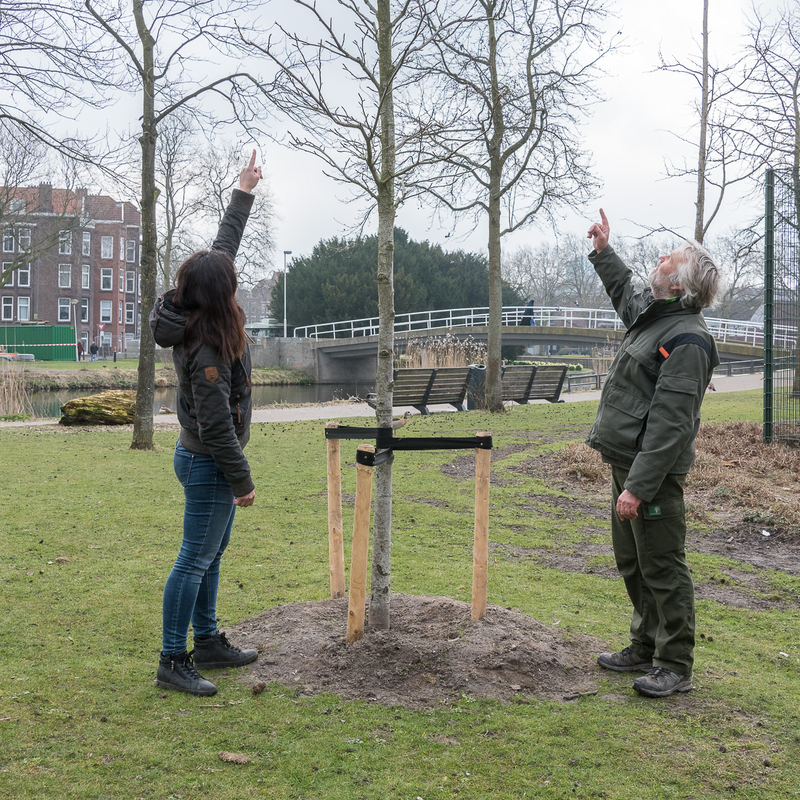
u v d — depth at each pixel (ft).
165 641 9.89
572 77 46.32
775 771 8.14
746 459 27.94
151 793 7.38
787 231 30.27
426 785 7.66
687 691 10.17
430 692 9.84
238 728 8.79
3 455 31.04
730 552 18.72
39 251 105.60
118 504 21.75
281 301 181.88
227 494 10.06
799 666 11.39
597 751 8.45
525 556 17.74
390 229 10.96
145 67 31.68
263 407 61.72
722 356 101.24
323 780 7.72
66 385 105.50
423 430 40.47
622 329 109.09
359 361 159.63
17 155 82.69
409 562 16.71
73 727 8.67
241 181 11.96
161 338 9.62
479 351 76.89
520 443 35.83
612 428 10.51
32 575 14.92
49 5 30.32
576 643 11.75
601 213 11.71
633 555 10.78
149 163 32.19
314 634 11.23
